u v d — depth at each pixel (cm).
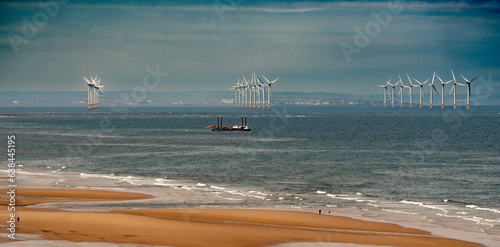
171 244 9644
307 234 11350
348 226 12638
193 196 17262
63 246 8962
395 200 17475
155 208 14525
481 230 12625
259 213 14025
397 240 11156
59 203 14838
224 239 10369
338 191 19400
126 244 9400
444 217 14412
